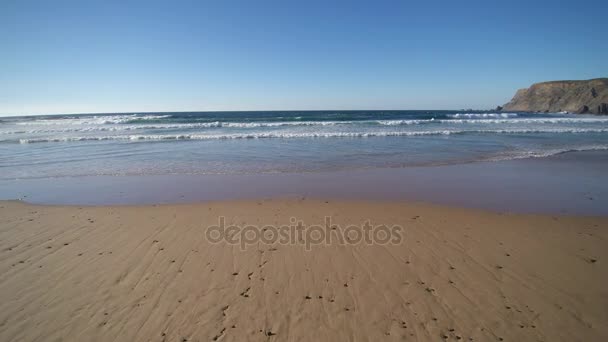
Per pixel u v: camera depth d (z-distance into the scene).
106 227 5.43
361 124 28.50
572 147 14.60
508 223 5.53
